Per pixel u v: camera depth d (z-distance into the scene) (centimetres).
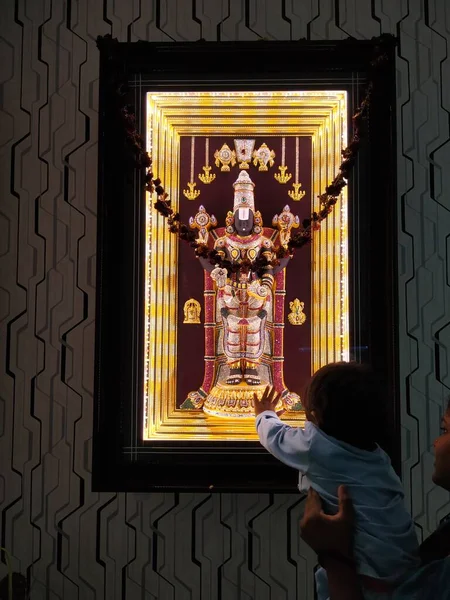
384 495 109
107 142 156
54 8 170
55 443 163
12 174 168
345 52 156
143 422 155
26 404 164
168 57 158
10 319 166
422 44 169
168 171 164
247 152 166
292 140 165
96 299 153
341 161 160
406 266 166
